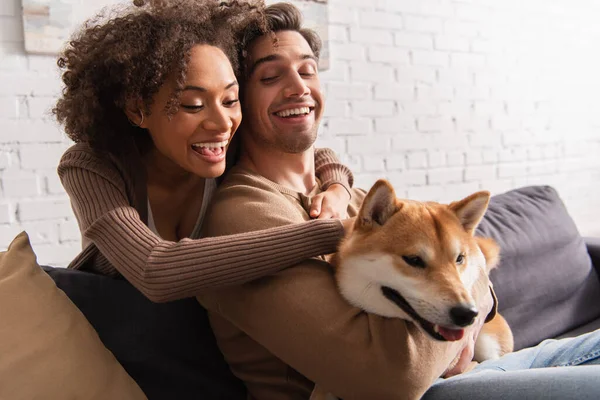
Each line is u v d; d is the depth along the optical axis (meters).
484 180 2.91
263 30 1.30
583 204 3.30
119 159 1.18
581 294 2.08
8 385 0.94
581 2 3.19
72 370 1.00
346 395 1.02
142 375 1.16
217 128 1.13
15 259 1.13
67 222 1.92
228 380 1.28
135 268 0.99
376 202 1.11
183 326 1.23
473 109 2.84
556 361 1.33
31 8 1.78
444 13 2.69
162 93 1.11
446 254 1.07
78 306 1.14
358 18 2.42
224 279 1.00
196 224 1.33
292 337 1.03
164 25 1.10
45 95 1.85
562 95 3.17
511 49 2.94
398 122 2.59
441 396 1.08
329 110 2.38
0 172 1.79
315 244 1.08
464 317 0.98
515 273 1.88
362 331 1.02
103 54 1.12
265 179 1.29
